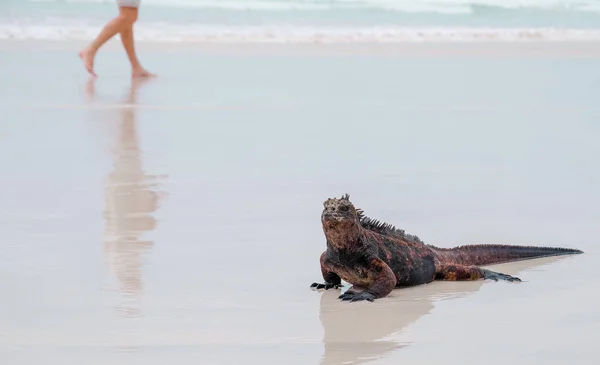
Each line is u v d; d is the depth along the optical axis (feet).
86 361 64.90
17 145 151.64
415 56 275.39
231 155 145.38
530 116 183.21
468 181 128.77
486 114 184.65
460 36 323.57
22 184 125.59
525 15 368.48
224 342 69.10
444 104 195.93
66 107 188.55
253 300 79.97
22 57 262.06
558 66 259.80
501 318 75.41
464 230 104.37
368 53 279.69
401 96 206.39
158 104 193.47
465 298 81.87
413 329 72.69
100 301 78.74
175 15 335.26
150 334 70.74
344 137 160.15
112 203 115.55
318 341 69.56
